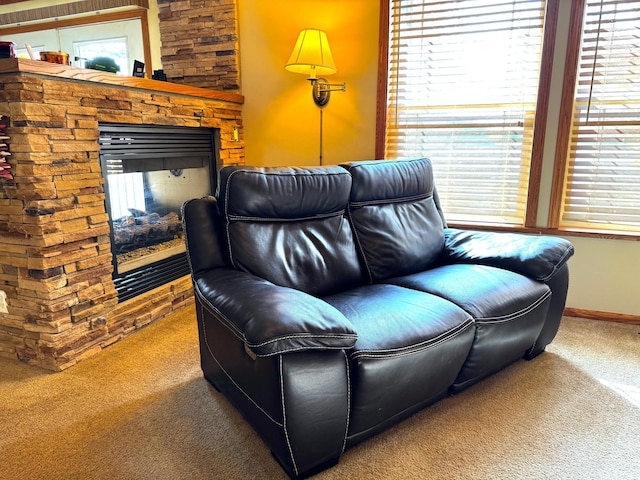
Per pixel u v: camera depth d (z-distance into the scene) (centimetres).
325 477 141
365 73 293
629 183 254
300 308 133
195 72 328
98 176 212
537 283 197
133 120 226
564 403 180
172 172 286
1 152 182
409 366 145
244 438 159
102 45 371
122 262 244
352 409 139
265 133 326
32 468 144
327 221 207
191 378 199
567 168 262
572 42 245
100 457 149
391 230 221
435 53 280
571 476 141
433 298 174
